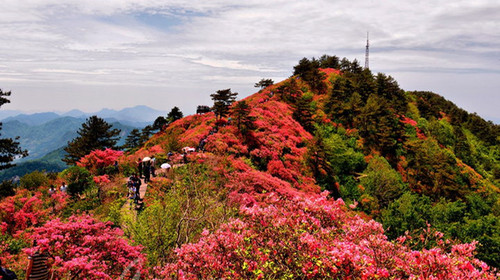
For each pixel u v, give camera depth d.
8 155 36.53
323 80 83.75
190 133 43.50
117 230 13.08
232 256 7.82
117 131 67.06
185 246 8.47
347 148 56.28
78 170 24.02
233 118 43.62
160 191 21.92
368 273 6.39
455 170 61.50
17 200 19.67
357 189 44.78
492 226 29.05
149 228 13.73
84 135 62.00
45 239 10.31
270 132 46.19
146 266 11.41
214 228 11.59
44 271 7.00
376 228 8.55
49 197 23.06
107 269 10.55
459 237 28.94
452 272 6.79
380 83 84.81
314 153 44.50
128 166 30.42
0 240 14.77
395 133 64.19
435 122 82.44
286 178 37.28
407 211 32.38
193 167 23.95
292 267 6.94
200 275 8.03
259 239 7.88
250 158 37.56
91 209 20.78
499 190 67.25
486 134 105.69
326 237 7.73
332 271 6.37
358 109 66.19
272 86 76.75
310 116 59.88
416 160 57.06
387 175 46.25
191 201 14.34
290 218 8.13
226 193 19.89
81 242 11.16
